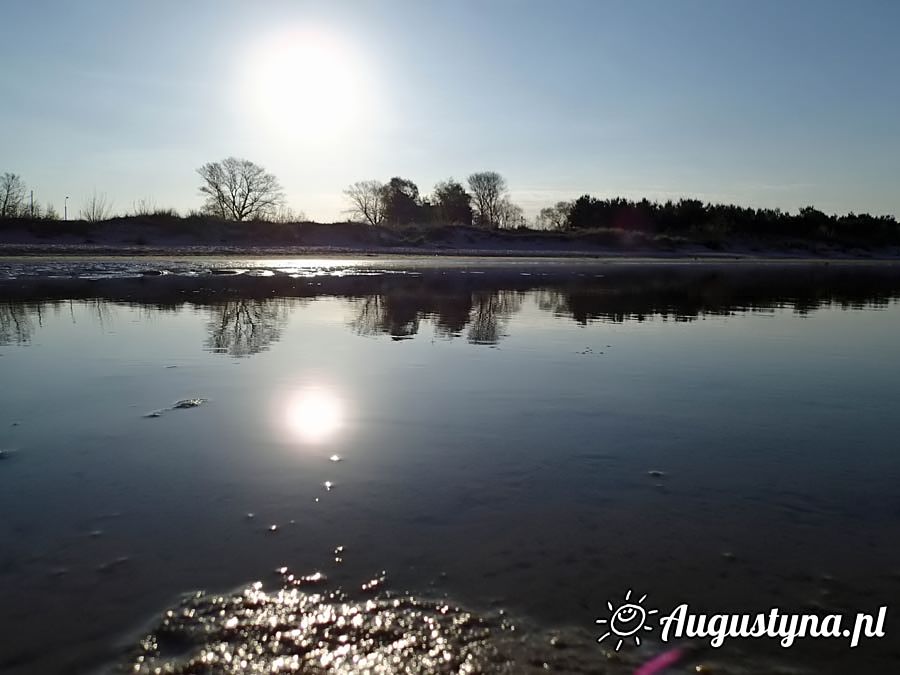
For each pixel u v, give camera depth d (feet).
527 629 7.50
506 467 12.30
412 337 27.63
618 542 9.50
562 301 45.42
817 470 12.48
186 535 9.48
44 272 66.03
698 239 216.74
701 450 13.50
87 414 15.52
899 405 17.34
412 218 278.26
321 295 46.91
